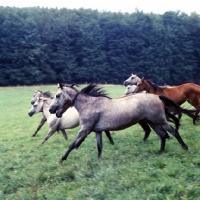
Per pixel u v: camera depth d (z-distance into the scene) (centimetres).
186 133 1033
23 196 592
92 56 5372
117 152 856
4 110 2170
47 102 1172
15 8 5294
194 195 511
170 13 5775
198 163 667
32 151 986
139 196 529
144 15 5650
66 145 1040
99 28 5466
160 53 5609
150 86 1160
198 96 1159
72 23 5338
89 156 846
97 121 788
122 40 5519
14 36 4881
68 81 5269
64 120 1091
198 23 5784
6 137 1270
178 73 5700
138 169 668
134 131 1195
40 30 5144
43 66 4991
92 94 814
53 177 690
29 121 1694
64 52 5206
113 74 5497
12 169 789
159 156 754
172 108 827
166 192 538
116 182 605
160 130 808
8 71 4738
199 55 5812
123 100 792
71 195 569
